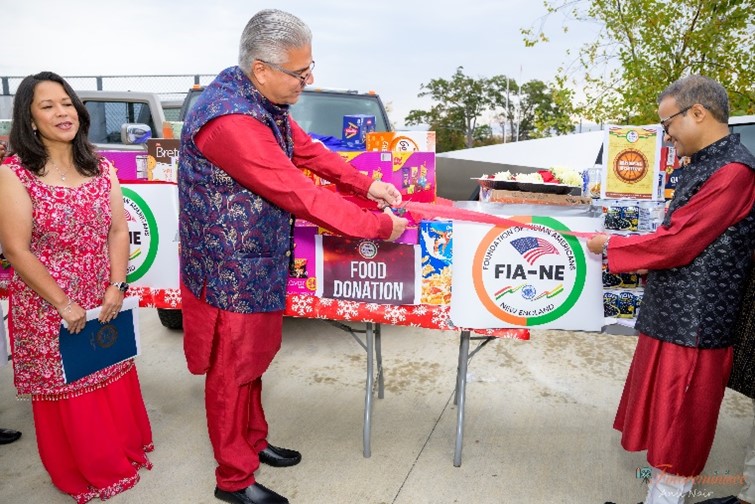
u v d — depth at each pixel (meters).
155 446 2.58
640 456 2.50
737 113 7.04
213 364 1.96
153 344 3.87
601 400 3.06
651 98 7.22
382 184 2.10
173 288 2.48
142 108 5.00
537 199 2.14
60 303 1.95
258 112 1.73
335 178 2.13
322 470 2.38
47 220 1.94
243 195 1.78
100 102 4.99
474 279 2.08
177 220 2.41
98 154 2.20
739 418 2.86
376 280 2.18
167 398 3.08
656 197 2.08
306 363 3.56
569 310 2.09
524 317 2.10
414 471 2.37
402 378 3.33
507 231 2.05
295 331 4.16
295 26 1.71
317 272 2.23
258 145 1.69
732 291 1.67
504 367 3.50
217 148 1.71
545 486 2.27
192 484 2.29
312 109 4.76
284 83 1.76
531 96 36.38
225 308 1.85
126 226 2.26
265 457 2.40
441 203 2.48
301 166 2.16
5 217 1.86
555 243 2.05
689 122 1.65
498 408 2.96
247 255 1.82
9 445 2.61
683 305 1.68
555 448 2.57
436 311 2.15
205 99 1.76
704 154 1.65
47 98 1.90
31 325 2.00
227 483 2.06
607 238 1.87
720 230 1.60
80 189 2.03
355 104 4.88
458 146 44.25
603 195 2.12
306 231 2.21
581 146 6.39
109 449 2.19
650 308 1.78
